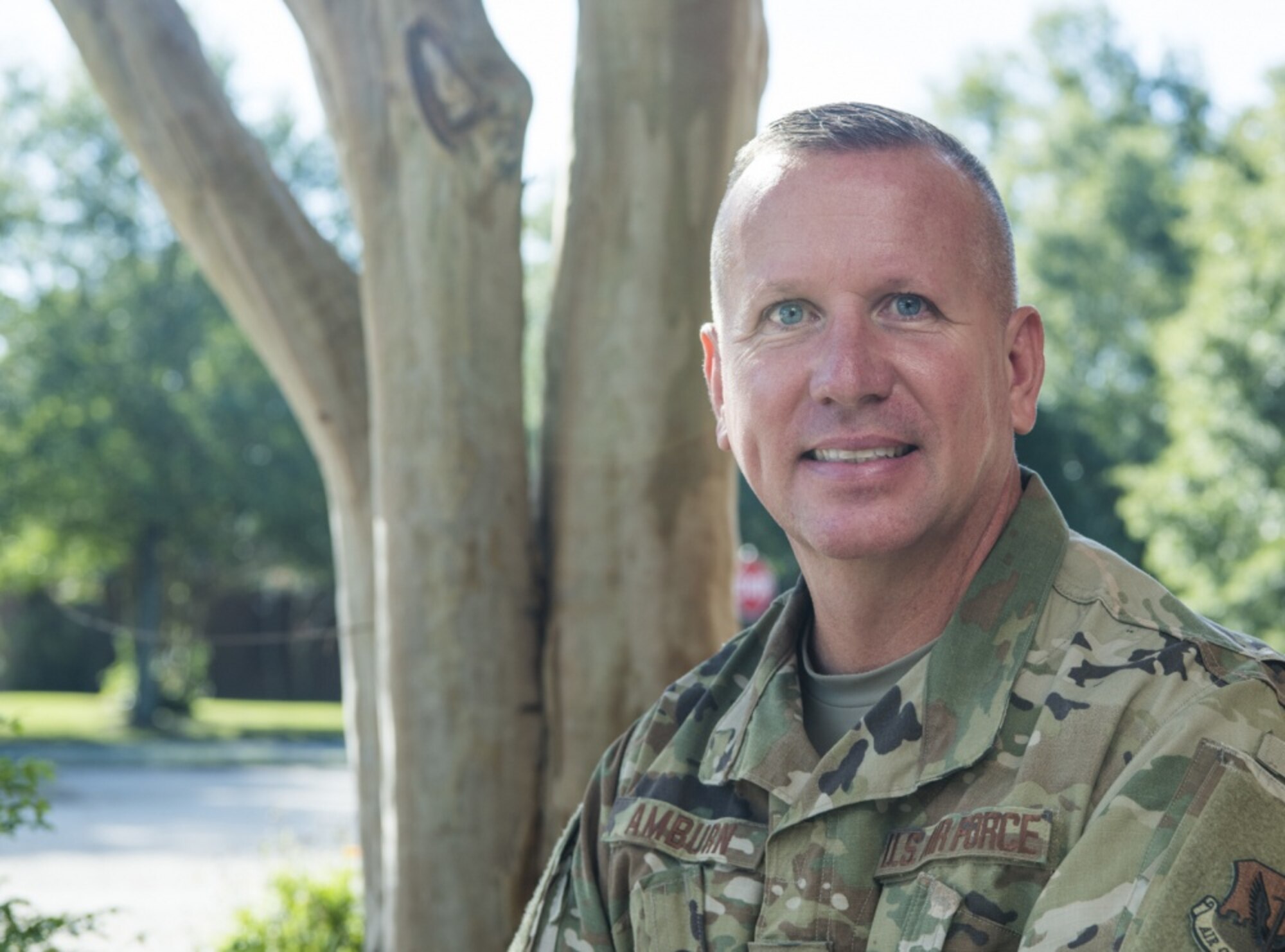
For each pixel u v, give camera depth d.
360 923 5.36
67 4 3.81
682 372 3.40
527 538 3.46
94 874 10.30
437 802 3.34
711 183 3.40
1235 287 16.81
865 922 1.44
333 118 3.57
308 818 14.05
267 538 24.91
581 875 1.70
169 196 3.88
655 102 3.37
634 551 3.39
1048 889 1.32
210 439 23.56
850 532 1.48
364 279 3.50
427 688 3.36
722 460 3.48
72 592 30.95
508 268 3.46
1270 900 1.29
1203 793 1.30
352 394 3.88
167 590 27.30
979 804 1.42
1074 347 27.80
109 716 26.44
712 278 1.61
